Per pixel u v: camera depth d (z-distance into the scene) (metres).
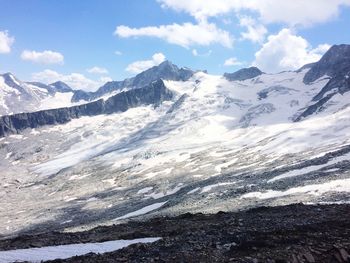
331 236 34.69
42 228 171.12
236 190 115.81
